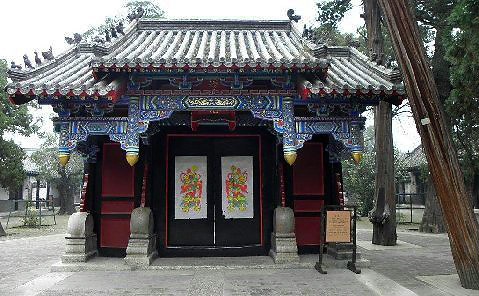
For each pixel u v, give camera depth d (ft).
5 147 81.87
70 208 123.03
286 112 31.01
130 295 24.97
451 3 53.72
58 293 25.31
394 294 25.27
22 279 29.78
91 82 30.66
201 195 37.22
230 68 28.40
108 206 36.42
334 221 31.40
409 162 131.13
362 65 35.96
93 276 29.86
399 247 48.44
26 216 85.10
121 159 36.94
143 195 34.81
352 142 31.09
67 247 33.22
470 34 29.37
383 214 50.14
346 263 32.63
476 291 26.61
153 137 37.29
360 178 96.43
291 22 44.16
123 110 34.35
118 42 35.83
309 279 28.91
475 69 30.99
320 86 28.32
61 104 30.45
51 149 119.14
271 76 30.60
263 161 37.60
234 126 35.04
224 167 37.60
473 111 35.35
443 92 57.98
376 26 53.72
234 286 27.04
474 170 59.11
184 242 36.55
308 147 38.19
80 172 118.42
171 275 30.22
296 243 34.27
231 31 43.73
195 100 30.89
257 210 37.22
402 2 28.66
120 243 35.86
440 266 35.94
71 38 39.34
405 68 28.48
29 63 31.86
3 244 51.29
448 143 27.71
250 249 36.52
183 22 43.83
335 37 66.33
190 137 37.68
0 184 86.12
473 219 27.37
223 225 36.86
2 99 73.26
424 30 61.52
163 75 30.12
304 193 37.63
